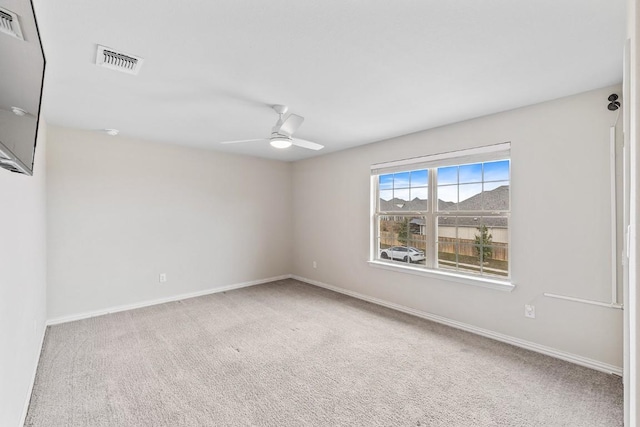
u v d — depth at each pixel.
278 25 1.64
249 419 1.93
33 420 1.90
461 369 2.51
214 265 4.86
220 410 2.01
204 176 4.74
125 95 2.58
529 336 2.85
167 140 4.18
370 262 4.30
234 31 1.69
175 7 1.49
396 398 2.13
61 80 2.28
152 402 2.08
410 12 1.53
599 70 2.14
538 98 2.65
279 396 2.16
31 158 1.33
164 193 4.34
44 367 2.52
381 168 4.20
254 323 3.53
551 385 2.27
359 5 1.48
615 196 2.38
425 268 3.75
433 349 2.87
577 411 1.98
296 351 2.84
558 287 2.67
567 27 1.65
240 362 2.63
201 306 4.15
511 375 2.41
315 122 3.33
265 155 5.25
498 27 1.65
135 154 4.08
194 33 1.71
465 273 3.39
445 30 1.68
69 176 3.59
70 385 2.27
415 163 3.77
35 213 2.60
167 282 4.37
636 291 0.48
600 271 2.46
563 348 2.65
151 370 2.49
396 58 1.99
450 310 3.46
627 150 1.24
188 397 2.14
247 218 5.26
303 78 2.27
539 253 2.77
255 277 5.38
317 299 4.49
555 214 2.68
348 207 4.71
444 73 2.19
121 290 3.97
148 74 2.20
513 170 2.93
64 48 1.84
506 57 1.97
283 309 4.03
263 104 2.80
